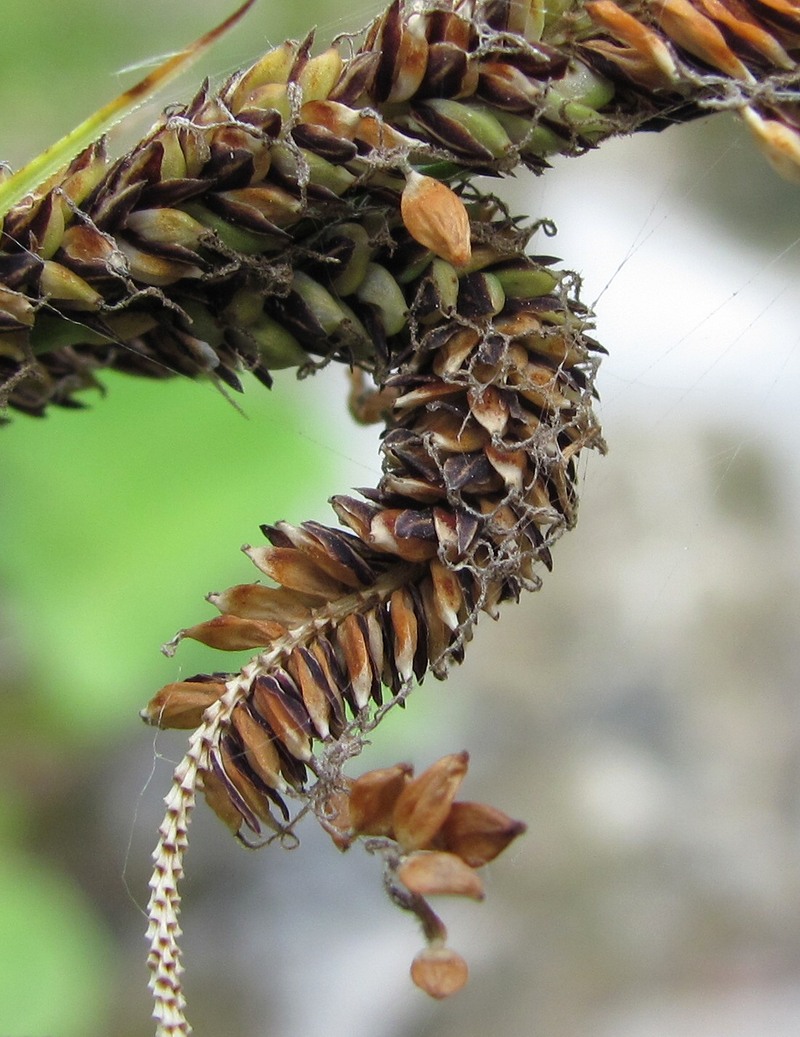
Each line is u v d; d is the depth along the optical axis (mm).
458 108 72
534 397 72
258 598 72
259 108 71
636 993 208
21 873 136
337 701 70
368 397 86
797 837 224
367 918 216
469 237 70
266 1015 202
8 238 71
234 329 74
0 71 141
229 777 69
